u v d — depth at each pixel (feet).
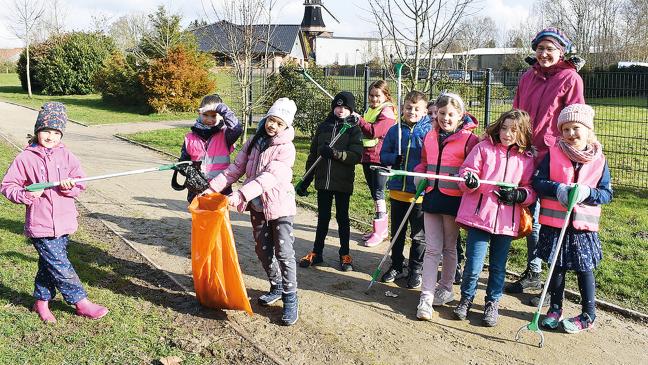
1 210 24.54
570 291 18.22
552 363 14.06
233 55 48.49
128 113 78.43
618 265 20.12
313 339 14.93
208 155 18.47
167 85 78.38
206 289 15.65
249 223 25.35
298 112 52.90
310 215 26.99
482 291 18.42
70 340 14.03
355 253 21.89
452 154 16.51
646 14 126.00
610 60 122.52
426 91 34.22
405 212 18.81
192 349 13.99
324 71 54.13
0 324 14.51
